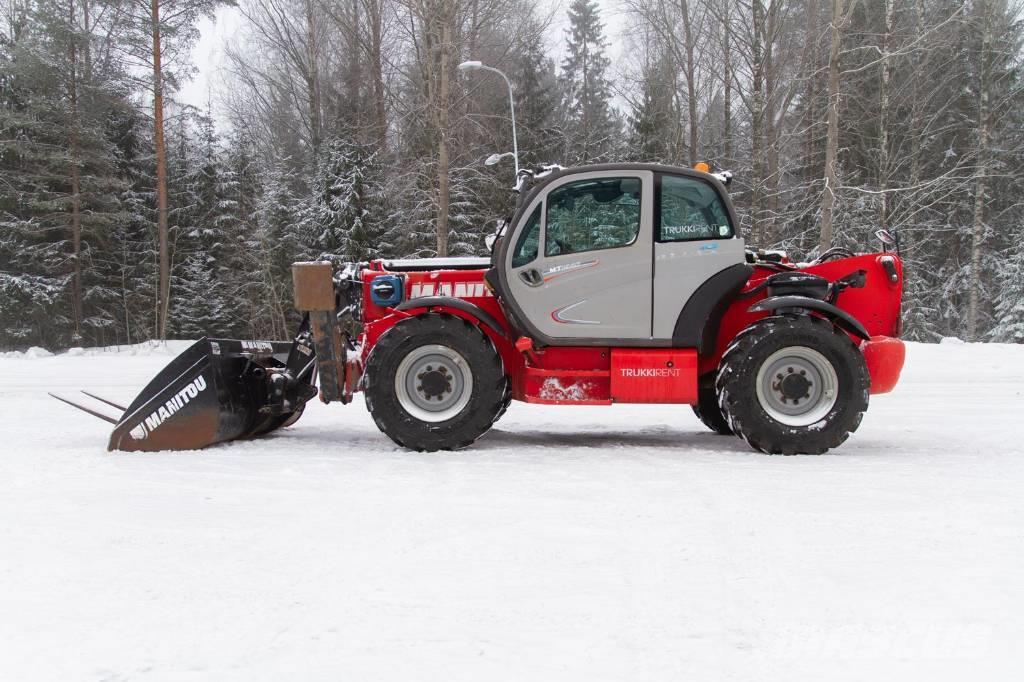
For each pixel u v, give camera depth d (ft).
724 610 7.75
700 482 14.07
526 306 18.49
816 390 17.97
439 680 6.26
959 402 29.14
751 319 19.48
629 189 18.52
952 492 13.23
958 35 91.86
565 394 18.72
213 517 11.39
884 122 86.63
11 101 99.96
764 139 80.43
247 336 117.29
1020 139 104.17
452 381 18.31
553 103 114.21
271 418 20.70
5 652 6.82
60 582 8.58
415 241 94.58
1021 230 105.81
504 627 7.36
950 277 109.40
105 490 13.24
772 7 71.72
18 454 16.92
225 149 120.78
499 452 17.83
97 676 6.35
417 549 9.78
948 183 93.97
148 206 116.47
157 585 8.48
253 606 7.88
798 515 11.53
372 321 20.08
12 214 98.68
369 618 7.57
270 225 112.06
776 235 89.76
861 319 19.48
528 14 88.43
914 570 8.93
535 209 18.52
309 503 12.32
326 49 122.11
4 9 101.91
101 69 95.40
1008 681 6.19
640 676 6.34
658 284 18.40
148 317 114.21
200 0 89.92
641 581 8.61
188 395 17.67
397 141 101.65
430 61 75.56
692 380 18.34
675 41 96.37
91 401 29.43
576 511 11.78
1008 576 8.71
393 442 19.43
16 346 100.27
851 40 80.69
